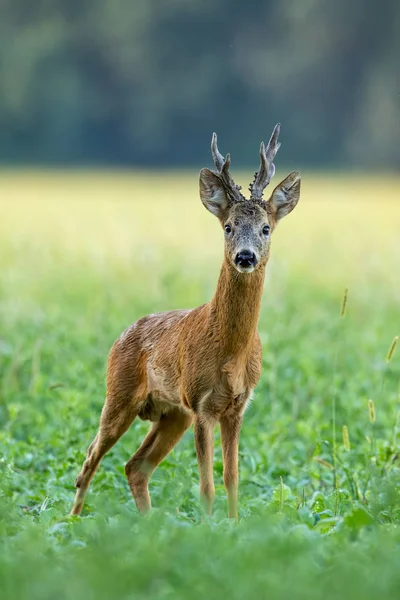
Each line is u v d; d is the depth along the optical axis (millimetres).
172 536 7355
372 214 44656
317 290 23656
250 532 7457
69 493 10047
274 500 9031
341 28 70938
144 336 10133
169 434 10094
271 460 11086
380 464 10461
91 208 45688
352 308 21281
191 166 76812
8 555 7035
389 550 7137
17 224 39000
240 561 6797
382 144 70188
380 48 70688
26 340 15586
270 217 9781
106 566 6641
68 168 75875
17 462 10859
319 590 6391
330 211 46000
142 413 10195
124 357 10172
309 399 13469
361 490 9914
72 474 10438
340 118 72312
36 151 78375
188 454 10531
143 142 77125
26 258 29078
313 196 53594
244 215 9516
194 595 6340
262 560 6812
